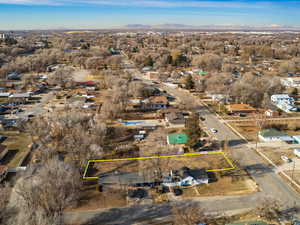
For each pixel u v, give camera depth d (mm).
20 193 37406
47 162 45094
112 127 73562
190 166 53156
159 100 92938
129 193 44969
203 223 37312
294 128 72625
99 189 45594
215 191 45531
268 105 89312
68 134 61125
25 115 81562
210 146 62438
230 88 100062
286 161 54969
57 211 34938
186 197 43969
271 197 43688
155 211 40688
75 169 46312
